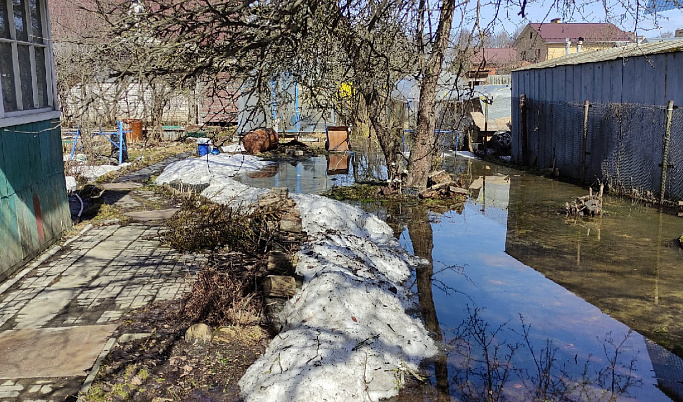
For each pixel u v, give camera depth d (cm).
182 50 444
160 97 570
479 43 436
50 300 547
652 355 488
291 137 2183
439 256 777
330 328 478
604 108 1262
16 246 627
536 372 454
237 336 476
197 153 1786
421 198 1168
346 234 749
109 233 802
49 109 751
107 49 435
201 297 523
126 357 434
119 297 555
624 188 1195
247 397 391
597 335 528
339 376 407
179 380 411
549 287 655
